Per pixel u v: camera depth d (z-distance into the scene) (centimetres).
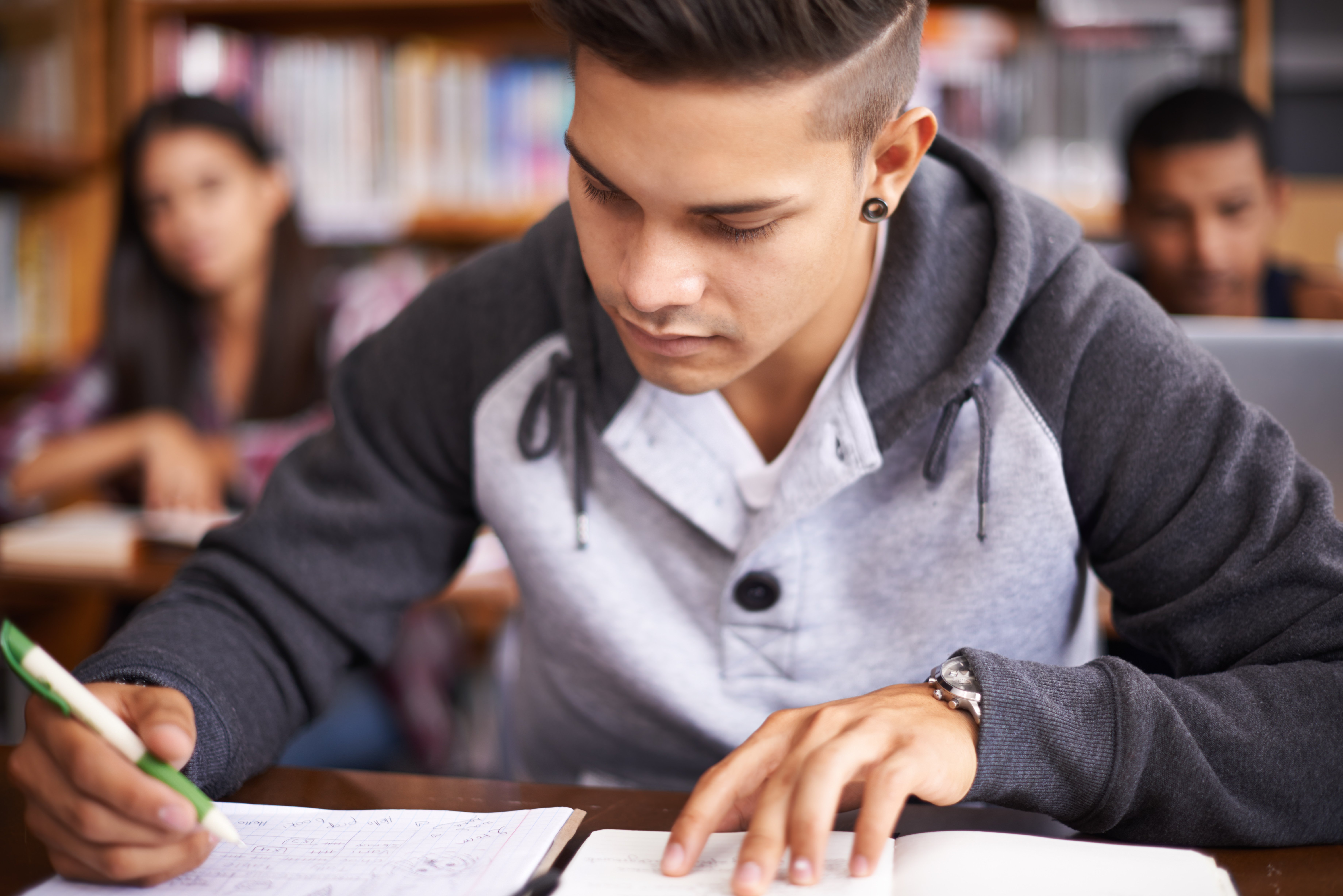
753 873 50
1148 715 59
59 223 246
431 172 236
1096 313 73
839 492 78
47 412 197
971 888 52
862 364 75
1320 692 62
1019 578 75
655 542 82
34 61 237
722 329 58
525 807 65
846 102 53
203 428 199
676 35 48
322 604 81
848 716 57
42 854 59
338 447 86
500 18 242
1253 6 211
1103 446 72
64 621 200
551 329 83
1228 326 99
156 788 53
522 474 83
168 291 199
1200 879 52
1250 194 180
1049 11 216
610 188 55
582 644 84
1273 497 67
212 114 194
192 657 70
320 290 205
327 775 72
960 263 75
